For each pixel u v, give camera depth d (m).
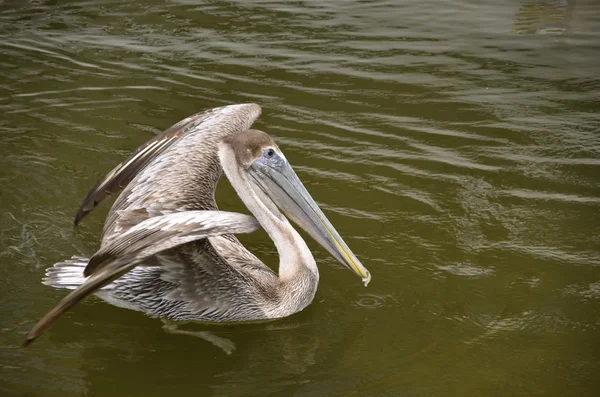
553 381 4.72
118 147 7.50
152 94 8.73
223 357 4.98
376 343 5.09
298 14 11.49
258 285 5.39
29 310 5.30
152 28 10.88
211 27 10.92
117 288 5.32
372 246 6.15
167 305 5.31
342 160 7.41
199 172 5.85
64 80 9.09
